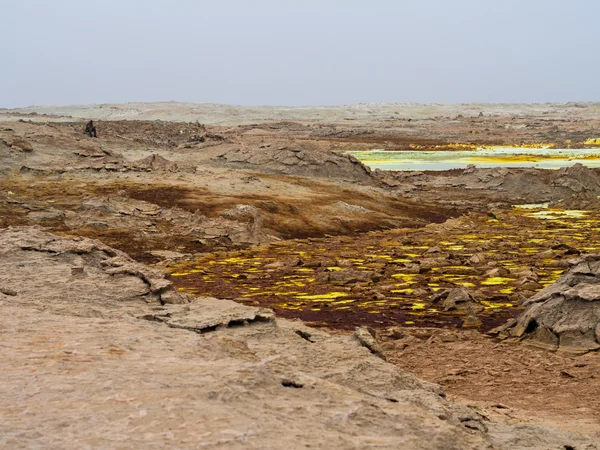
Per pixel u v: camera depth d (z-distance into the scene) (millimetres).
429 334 22000
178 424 7297
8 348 10109
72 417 7488
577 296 20516
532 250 40594
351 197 58594
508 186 68000
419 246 43500
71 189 51594
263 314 13961
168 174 59031
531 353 19516
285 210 51250
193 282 32281
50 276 16562
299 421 7766
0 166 55906
